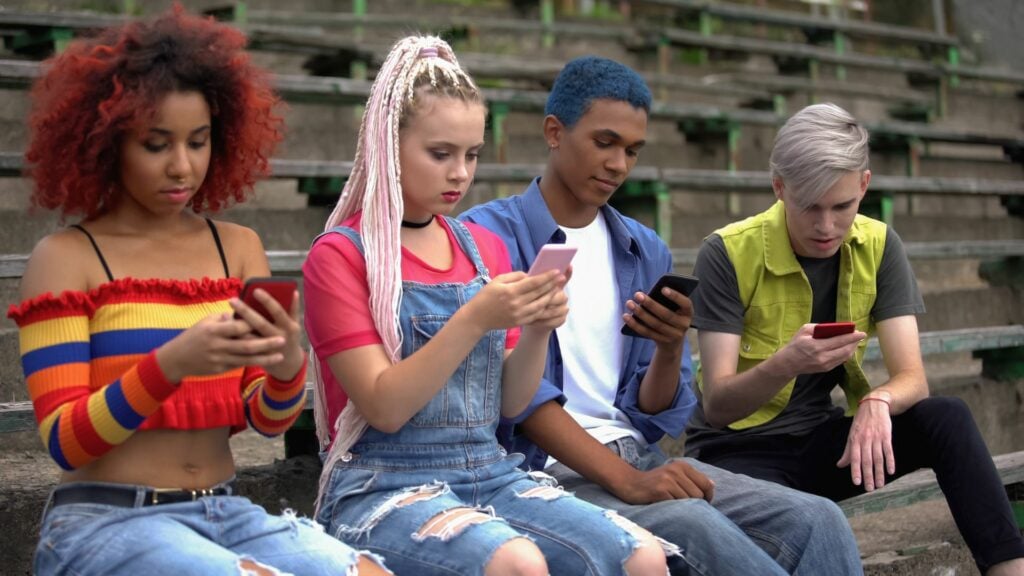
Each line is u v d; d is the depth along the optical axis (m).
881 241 3.01
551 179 2.79
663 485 2.43
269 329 1.80
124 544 1.79
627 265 2.80
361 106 5.36
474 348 2.27
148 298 1.95
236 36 2.07
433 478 2.21
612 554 2.12
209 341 1.75
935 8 9.66
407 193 2.27
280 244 4.54
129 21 2.02
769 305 2.97
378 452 2.21
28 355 1.87
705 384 2.92
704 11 8.22
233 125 2.09
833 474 2.96
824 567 2.44
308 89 4.66
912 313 2.99
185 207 2.18
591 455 2.47
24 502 2.71
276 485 2.98
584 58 2.75
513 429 2.54
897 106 8.36
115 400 1.78
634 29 7.46
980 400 4.69
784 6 9.35
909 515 4.00
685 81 6.99
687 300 2.50
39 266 1.92
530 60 6.68
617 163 2.70
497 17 7.49
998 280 5.70
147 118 1.89
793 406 3.00
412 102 2.22
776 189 2.93
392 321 2.17
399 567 2.08
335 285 2.18
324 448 2.35
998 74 8.67
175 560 1.75
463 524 2.04
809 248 2.90
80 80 1.93
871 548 3.58
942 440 2.74
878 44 9.35
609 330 2.76
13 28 4.64
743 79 7.55
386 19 6.46
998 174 7.63
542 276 2.08
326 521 2.24
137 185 1.96
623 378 2.79
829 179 2.76
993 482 2.71
